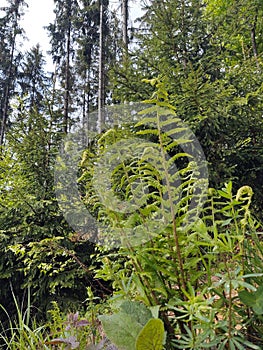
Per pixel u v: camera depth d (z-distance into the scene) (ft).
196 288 3.18
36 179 13.34
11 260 11.86
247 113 11.74
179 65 12.46
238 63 14.28
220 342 2.77
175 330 3.24
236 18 13.33
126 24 22.11
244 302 2.63
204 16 13.85
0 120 38.78
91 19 36.42
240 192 2.99
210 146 10.99
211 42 13.30
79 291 11.15
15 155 14.28
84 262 11.11
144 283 3.15
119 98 12.82
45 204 12.53
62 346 3.85
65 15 39.24
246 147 11.73
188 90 10.55
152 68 12.92
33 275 11.24
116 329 2.77
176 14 13.10
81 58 37.37
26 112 15.05
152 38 13.55
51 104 15.28
